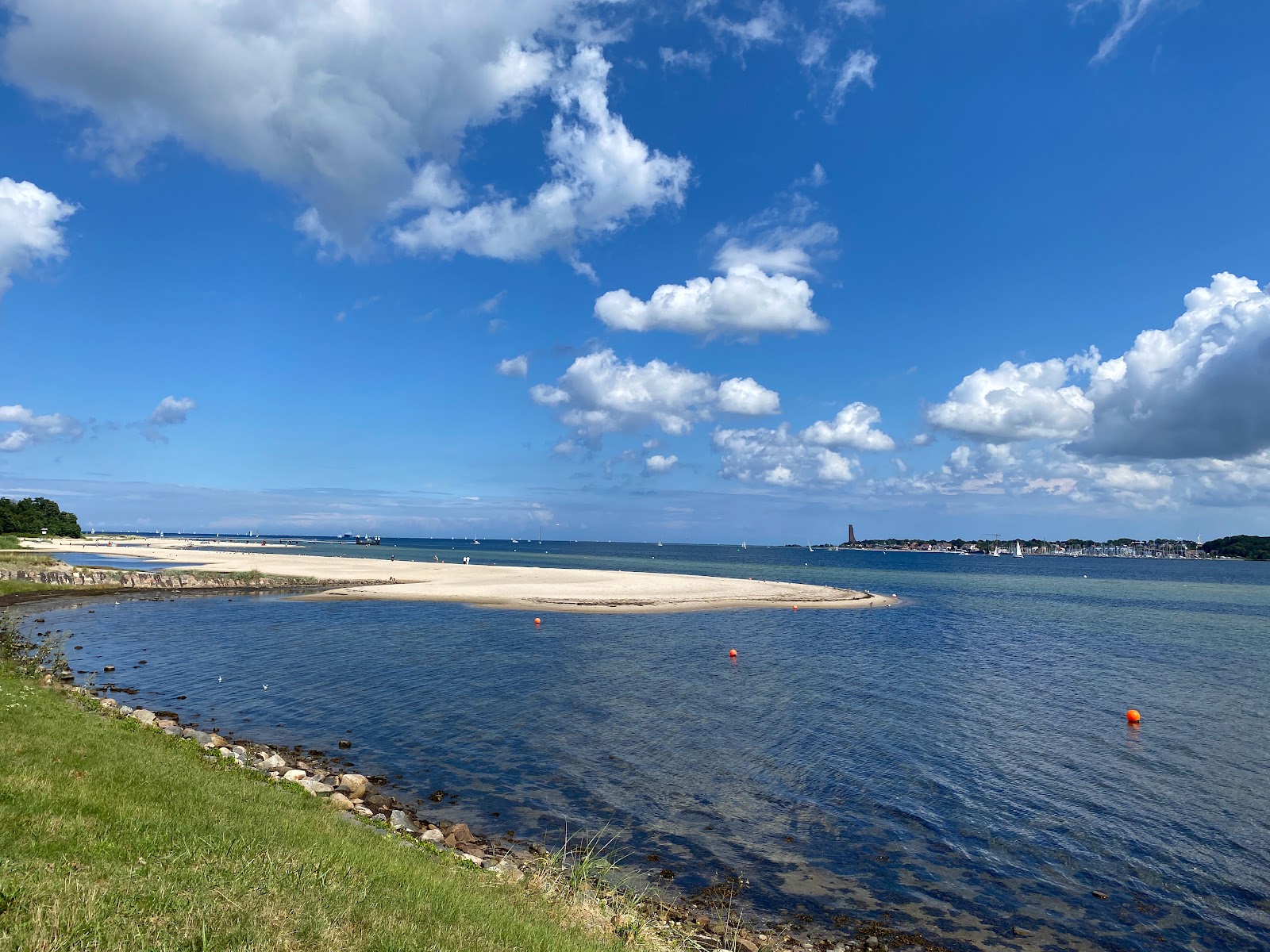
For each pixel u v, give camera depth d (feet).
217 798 41.14
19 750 42.45
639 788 66.80
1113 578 586.45
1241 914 47.73
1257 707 101.96
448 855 45.91
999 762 76.28
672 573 435.94
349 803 56.59
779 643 156.15
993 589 396.98
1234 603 311.88
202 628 159.33
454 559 547.90
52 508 620.90
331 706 93.09
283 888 27.35
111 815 33.91
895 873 52.24
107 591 223.30
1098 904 48.73
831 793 66.95
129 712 77.46
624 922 38.83
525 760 73.51
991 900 48.91
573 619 186.50
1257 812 63.72
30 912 21.20
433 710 91.91
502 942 27.48
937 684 115.14
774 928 44.27
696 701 99.66
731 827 59.16
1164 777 72.08
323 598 222.28
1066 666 134.31
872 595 282.56
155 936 21.21
